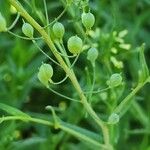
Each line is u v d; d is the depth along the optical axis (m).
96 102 0.26
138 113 0.28
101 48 0.25
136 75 0.29
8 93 0.29
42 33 0.18
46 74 0.18
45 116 0.28
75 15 0.23
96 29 0.26
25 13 0.18
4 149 0.26
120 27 0.26
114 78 0.19
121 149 0.28
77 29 0.23
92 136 0.22
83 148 0.28
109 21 0.29
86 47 0.24
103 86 0.25
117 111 0.20
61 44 0.20
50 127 0.28
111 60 0.25
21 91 0.29
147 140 0.26
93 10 0.28
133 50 0.27
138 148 0.29
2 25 0.17
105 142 0.21
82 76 0.29
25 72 0.29
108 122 0.20
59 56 0.18
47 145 0.27
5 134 0.26
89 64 0.26
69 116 0.27
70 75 0.19
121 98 0.26
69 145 0.29
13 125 0.26
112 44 0.25
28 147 0.29
